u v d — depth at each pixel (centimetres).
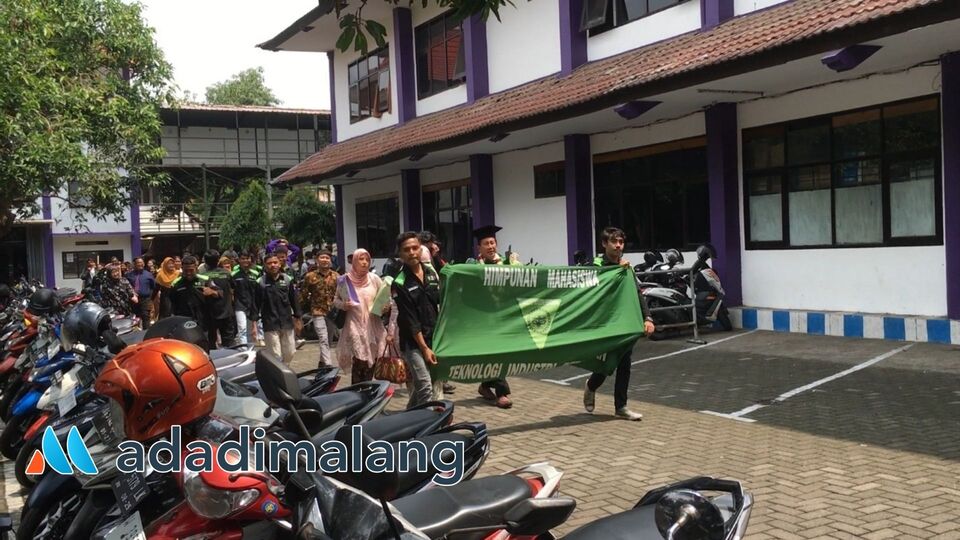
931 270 976
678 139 1299
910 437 579
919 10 759
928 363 828
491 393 802
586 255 1428
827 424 632
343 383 960
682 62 1064
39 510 420
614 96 1125
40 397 618
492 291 668
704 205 1273
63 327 529
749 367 894
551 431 670
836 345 981
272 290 1009
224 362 629
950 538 401
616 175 1441
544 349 667
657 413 714
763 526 429
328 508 257
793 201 1140
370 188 2239
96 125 1426
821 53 873
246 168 3378
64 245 2862
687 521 224
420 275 647
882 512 439
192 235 3375
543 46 1576
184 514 295
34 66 1185
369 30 428
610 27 1442
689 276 1177
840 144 1073
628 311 693
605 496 498
